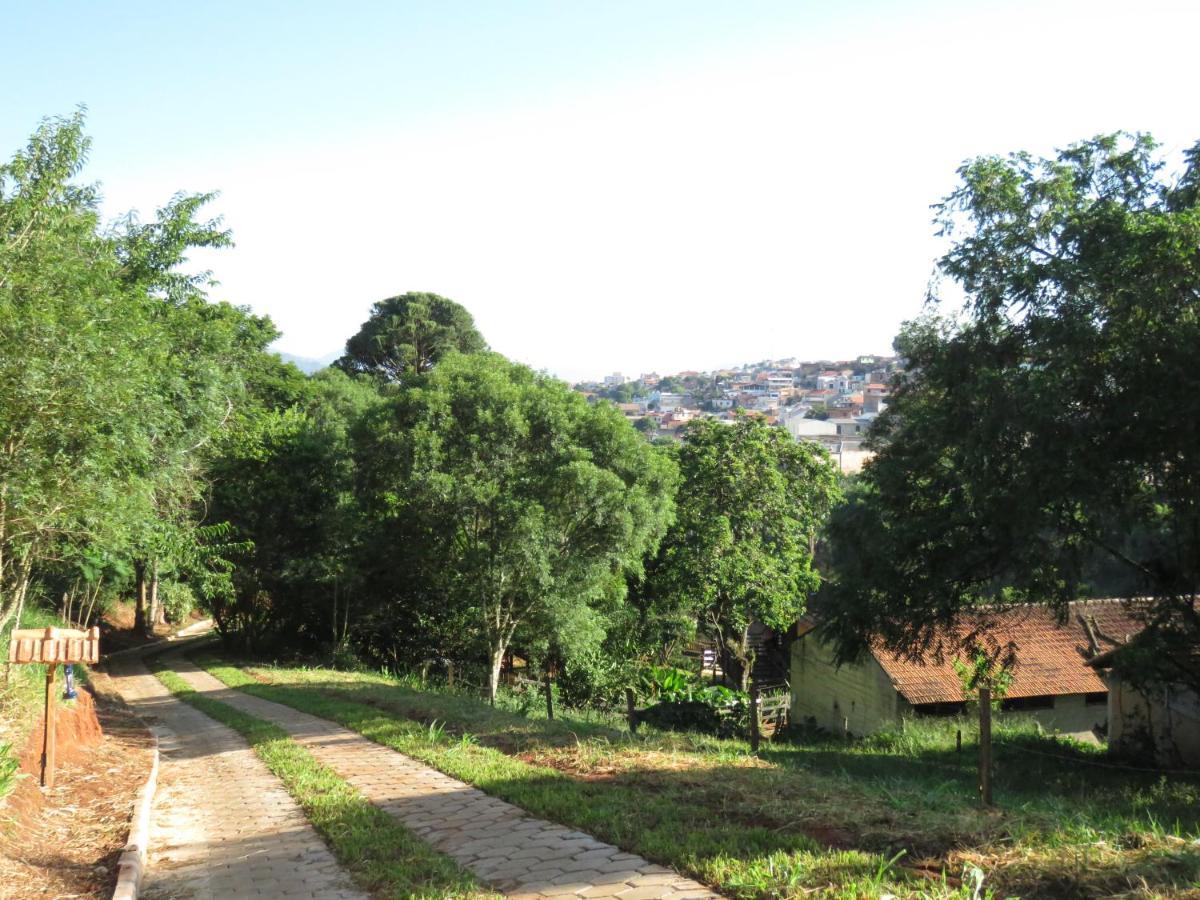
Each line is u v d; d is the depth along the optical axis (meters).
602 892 6.12
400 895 6.41
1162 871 5.34
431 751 11.88
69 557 15.47
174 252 22.09
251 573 33.41
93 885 7.00
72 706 13.26
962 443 15.80
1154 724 18.59
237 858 7.83
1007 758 18.62
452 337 61.91
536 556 25.88
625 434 28.08
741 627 35.72
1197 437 13.33
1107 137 16.55
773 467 36.97
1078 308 14.64
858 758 18.73
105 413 11.38
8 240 13.05
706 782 8.93
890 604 18.42
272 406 42.91
